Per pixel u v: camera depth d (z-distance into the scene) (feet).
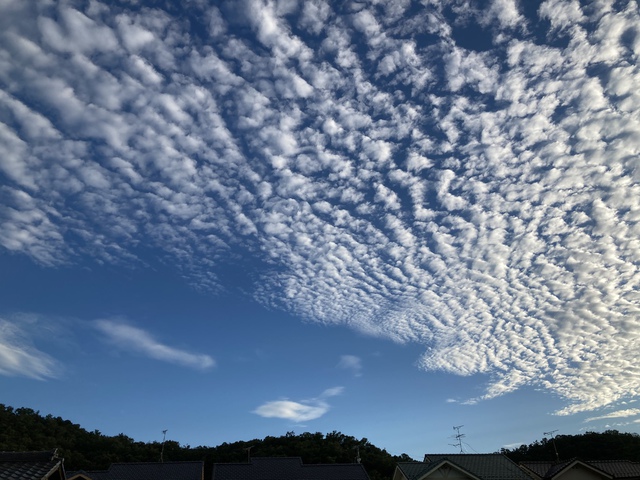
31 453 66.08
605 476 106.11
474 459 108.47
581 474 106.93
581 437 166.20
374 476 152.76
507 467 105.09
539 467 114.21
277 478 116.57
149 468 115.85
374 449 183.62
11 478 59.77
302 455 169.99
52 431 190.70
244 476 116.26
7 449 157.38
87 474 110.42
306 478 117.29
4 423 184.75
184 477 112.68
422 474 95.71
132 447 185.78
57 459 66.39
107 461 166.91
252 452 178.50
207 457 178.81
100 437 195.62
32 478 61.00
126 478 111.04
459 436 119.03
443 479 96.63
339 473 120.78
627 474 106.93
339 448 175.83
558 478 106.63
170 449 190.70
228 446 193.16
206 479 167.84
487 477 100.22
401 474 105.19
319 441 187.11
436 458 108.88
